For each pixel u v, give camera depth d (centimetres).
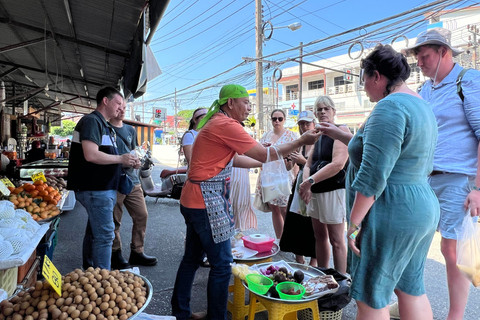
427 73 223
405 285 169
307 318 220
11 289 202
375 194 147
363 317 161
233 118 216
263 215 592
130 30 407
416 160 152
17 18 447
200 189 209
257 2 1341
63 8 372
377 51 164
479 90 204
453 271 213
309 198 260
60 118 1898
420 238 154
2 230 194
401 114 146
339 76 2645
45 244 291
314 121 329
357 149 165
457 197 209
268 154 202
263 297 195
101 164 256
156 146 3600
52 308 146
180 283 233
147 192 689
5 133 945
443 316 254
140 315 188
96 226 259
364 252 158
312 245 309
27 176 508
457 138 212
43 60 641
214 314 214
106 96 269
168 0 256
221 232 209
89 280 161
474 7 1711
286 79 2958
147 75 409
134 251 352
